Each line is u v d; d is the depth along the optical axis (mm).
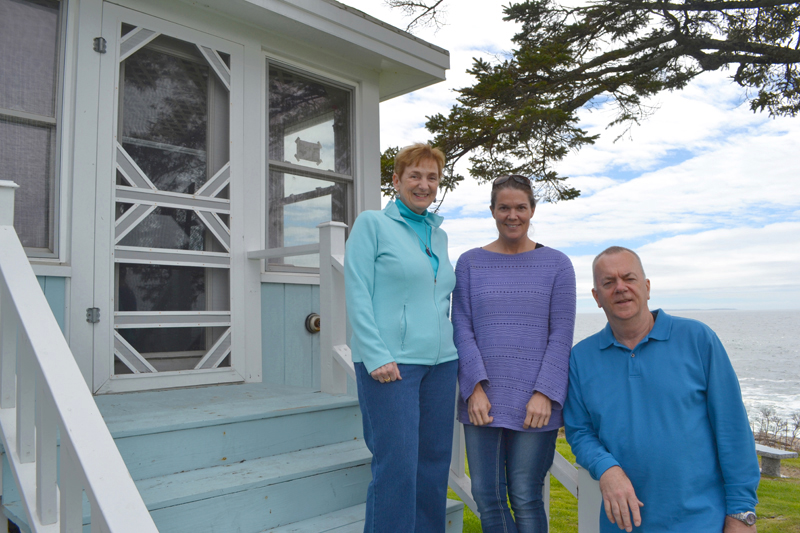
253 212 3340
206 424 2104
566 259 1945
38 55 2625
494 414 1831
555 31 7594
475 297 1965
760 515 3957
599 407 1722
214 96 3238
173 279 2998
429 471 1804
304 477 2053
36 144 2596
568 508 3984
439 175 1890
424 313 1743
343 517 2072
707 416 1616
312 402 2533
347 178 3969
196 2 3125
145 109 2957
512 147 6832
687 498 1557
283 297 3463
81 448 1165
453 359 1838
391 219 1820
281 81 3654
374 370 1617
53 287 2555
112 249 2746
